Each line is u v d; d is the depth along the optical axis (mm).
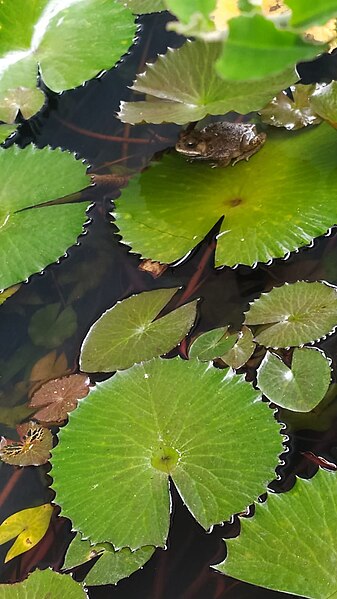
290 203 1292
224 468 1147
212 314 1265
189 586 1128
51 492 1197
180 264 1303
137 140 1418
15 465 1215
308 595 1081
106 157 1412
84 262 1335
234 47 692
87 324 1295
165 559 1142
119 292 1308
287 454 1168
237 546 1110
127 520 1142
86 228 1356
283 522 1110
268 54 695
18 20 1516
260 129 1366
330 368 1196
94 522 1145
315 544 1097
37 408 1243
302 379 1195
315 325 1224
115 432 1183
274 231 1278
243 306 1264
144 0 1539
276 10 1397
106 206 1368
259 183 1319
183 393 1193
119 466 1166
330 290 1244
